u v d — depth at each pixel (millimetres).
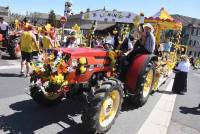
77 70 5441
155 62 7578
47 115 6074
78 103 6957
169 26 11688
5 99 6812
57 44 13289
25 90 7777
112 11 6773
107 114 5422
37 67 5402
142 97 7109
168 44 12359
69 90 5516
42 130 5363
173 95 10188
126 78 6559
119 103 5691
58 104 6746
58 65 5230
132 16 6719
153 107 7859
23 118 5781
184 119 7477
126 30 7031
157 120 6859
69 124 5754
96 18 6941
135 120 6598
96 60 5859
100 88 5199
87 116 5027
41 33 11773
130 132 5879
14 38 13062
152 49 7043
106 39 7316
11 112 6023
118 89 5520
